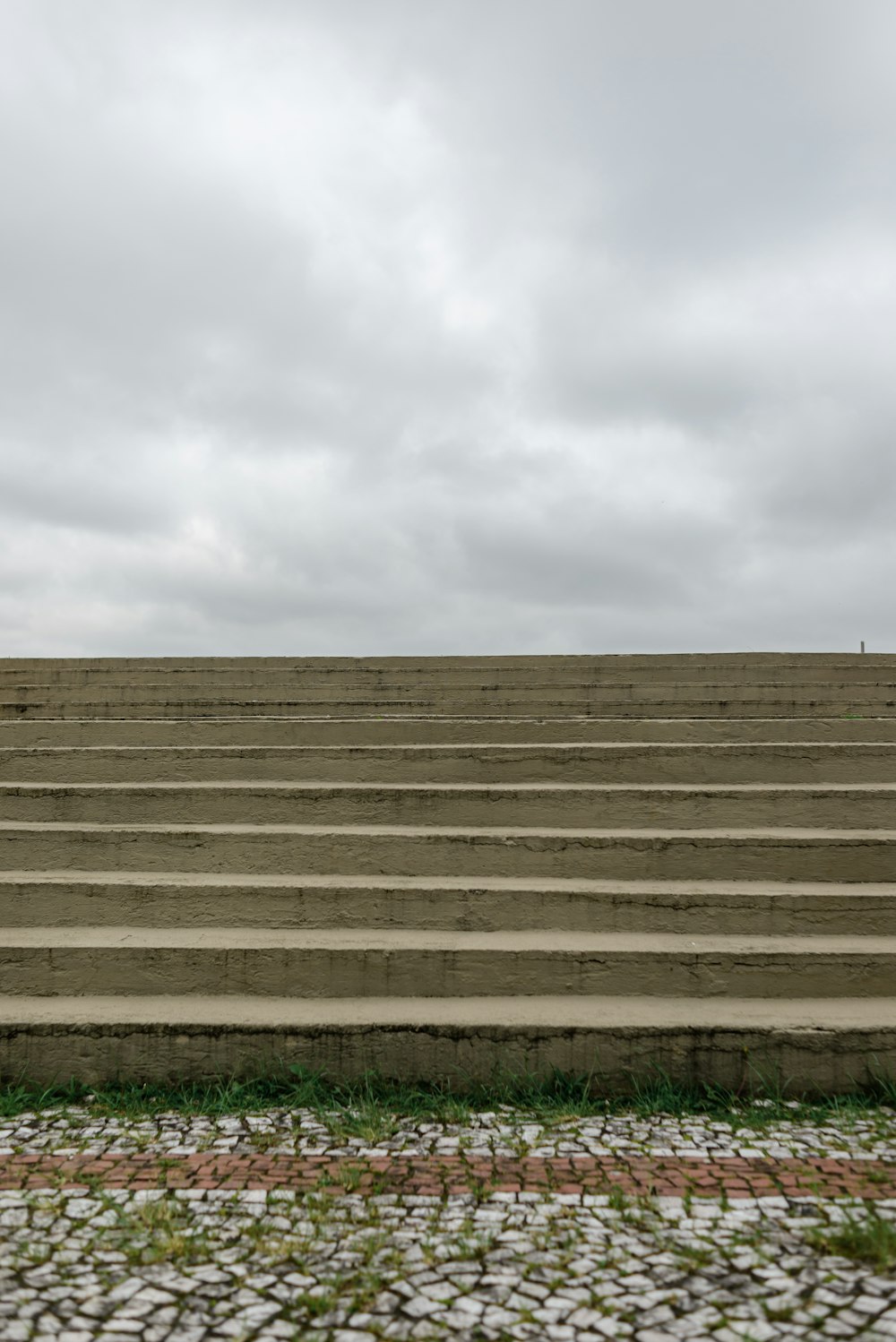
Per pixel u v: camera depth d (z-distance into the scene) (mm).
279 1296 3156
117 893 6250
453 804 7211
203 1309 3086
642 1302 3117
